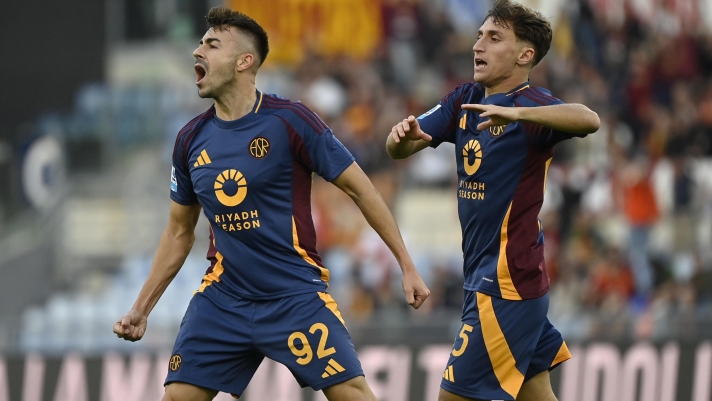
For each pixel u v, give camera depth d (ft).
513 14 48.52
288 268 48.80
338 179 48.88
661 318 98.22
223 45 48.34
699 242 155.12
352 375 48.55
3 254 137.69
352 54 180.04
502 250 49.29
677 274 142.82
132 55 171.53
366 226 145.28
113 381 93.56
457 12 187.21
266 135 48.39
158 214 153.58
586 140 166.61
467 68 185.16
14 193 153.58
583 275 139.95
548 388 53.16
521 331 49.70
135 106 164.04
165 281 52.01
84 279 145.79
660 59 188.44
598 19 186.09
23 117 161.38
